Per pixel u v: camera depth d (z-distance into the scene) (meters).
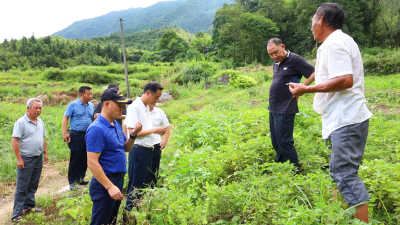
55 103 20.97
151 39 185.75
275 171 3.83
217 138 6.52
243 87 21.16
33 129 4.89
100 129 3.07
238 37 63.16
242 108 11.02
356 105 2.66
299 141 5.04
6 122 11.84
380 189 3.11
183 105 16.09
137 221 3.24
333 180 2.85
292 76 4.19
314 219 2.50
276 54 4.18
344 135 2.66
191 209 3.07
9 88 28.92
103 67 56.88
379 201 3.12
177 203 3.21
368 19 56.50
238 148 4.99
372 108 9.23
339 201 2.75
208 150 5.46
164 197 3.35
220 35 70.25
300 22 58.25
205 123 7.31
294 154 4.23
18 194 4.73
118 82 39.53
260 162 4.73
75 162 5.98
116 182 3.20
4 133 10.69
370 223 2.39
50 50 101.81
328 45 2.68
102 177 2.98
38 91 27.11
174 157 5.31
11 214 5.13
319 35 2.92
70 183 6.04
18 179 4.77
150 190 3.38
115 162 3.18
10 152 8.68
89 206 3.90
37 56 95.19
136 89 26.08
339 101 2.71
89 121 6.05
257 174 3.97
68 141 5.95
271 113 4.39
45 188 6.41
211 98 17.41
